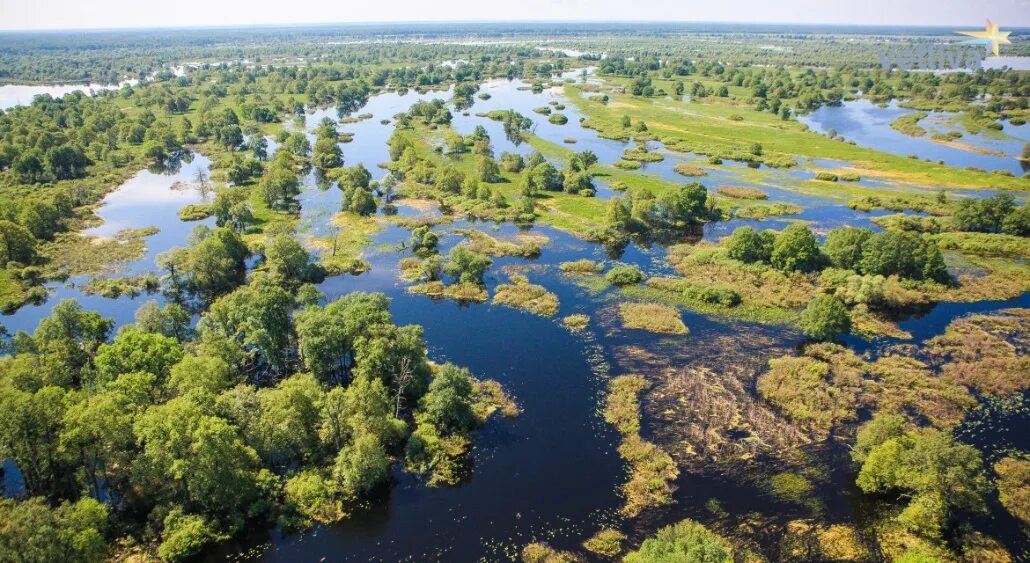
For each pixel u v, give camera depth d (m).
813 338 90.31
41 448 55.78
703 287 104.50
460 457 66.88
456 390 70.94
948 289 104.56
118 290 110.62
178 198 165.62
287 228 138.50
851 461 65.25
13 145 188.88
